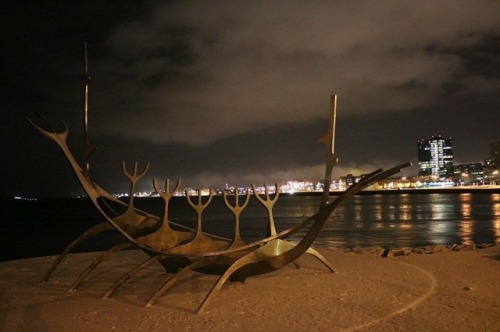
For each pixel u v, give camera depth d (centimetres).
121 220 852
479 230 3234
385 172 771
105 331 589
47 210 11512
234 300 719
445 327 590
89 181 809
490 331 577
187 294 762
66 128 768
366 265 1002
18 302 729
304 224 817
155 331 586
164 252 734
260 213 7006
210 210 8975
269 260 780
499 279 856
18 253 2538
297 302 703
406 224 3947
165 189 834
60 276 942
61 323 621
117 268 1027
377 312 649
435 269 963
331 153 825
